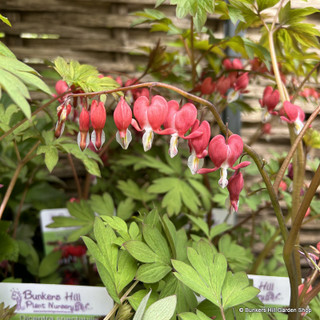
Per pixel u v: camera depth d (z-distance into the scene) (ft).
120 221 3.83
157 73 6.24
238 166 3.09
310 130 4.39
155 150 6.39
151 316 2.96
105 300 3.81
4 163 6.20
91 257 4.81
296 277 3.43
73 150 4.59
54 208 6.40
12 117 4.70
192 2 3.84
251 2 4.47
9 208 6.41
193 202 5.55
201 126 3.14
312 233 7.86
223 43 5.41
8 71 2.64
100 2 6.89
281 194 5.64
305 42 4.73
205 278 3.29
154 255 3.54
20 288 3.82
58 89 4.48
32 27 6.73
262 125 7.07
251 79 7.49
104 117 3.09
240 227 6.61
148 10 5.42
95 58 7.18
